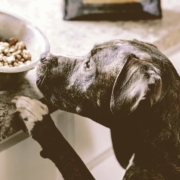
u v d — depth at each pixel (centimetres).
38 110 78
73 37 97
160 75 73
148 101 67
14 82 79
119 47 76
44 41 81
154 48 80
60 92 78
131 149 83
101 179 107
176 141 78
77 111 78
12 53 82
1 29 84
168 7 113
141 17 107
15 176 84
